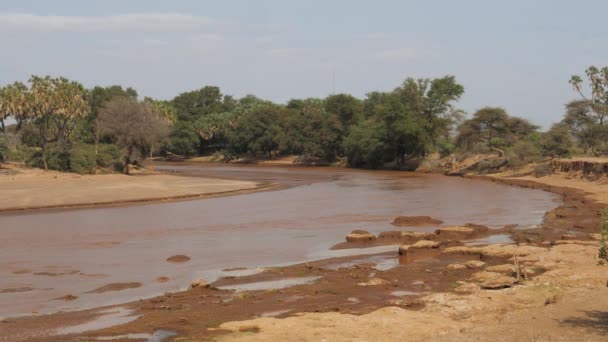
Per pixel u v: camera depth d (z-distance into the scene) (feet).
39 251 85.76
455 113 346.13
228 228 109.09
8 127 372.58
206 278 67.97
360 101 451.53
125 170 272.51
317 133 416.87
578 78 282.36
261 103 540.52
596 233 93.71
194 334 44.29
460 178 266.77
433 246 83.20
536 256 71.26
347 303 54.29
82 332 46.60
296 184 228.43
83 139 353.72
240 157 483.10
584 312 44.70
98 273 71.05
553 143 259.60
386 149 354.95
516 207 140.46
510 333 40.09
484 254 74.95
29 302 57.72
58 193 169.89
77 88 257.55
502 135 311.88
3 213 133.18
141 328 46.62
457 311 49.29
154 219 122.11
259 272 70.18
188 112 567.18
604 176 192.65
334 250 85.51
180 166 406.82
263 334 42.73
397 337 41.81
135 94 504.84
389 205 148.15
